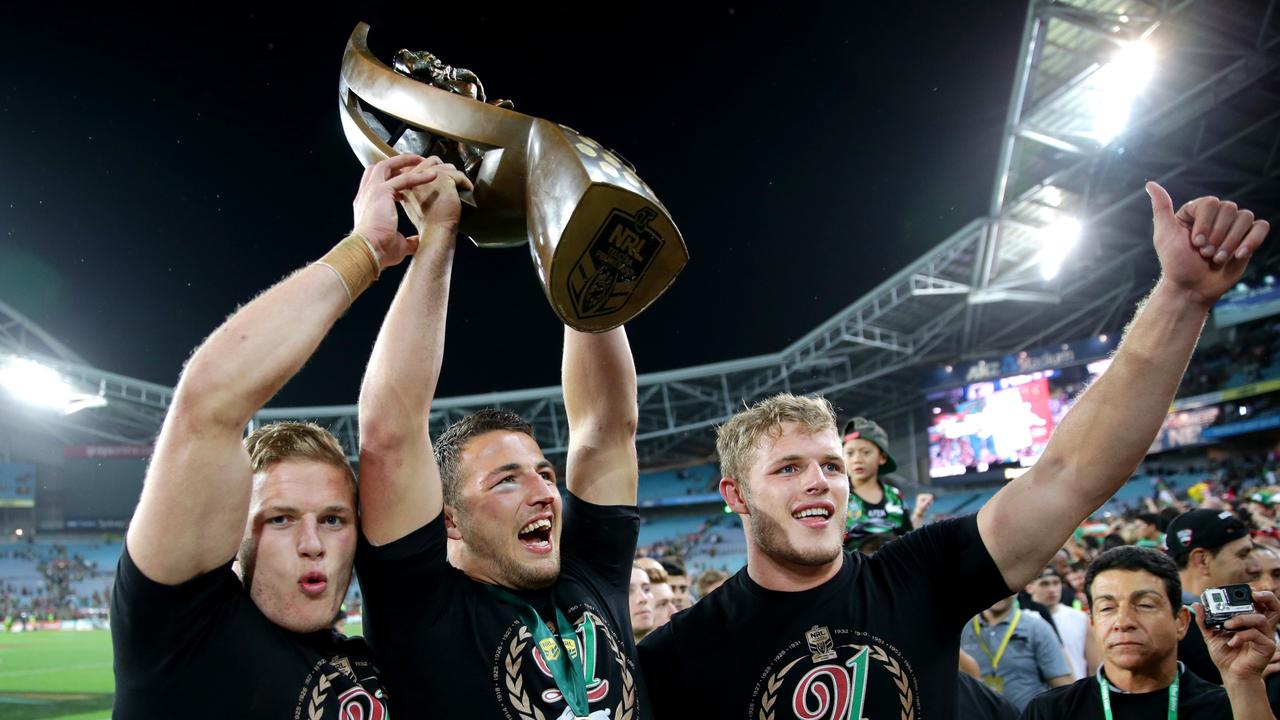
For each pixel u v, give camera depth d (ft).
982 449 102.99
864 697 7.66
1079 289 98.48
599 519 8.86
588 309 5.86
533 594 8.06
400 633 7.47
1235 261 7.06
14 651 77.15
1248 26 62.85
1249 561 13.00
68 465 131.13
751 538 8.63
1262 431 93.15
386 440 7.34
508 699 7.24
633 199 5.50
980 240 85.81
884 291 95.50
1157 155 78.48
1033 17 58.80
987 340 110.83
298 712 6.67
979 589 7.95
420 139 7.31
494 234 7.11
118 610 6.40
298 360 6.48
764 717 7.90
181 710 6.38
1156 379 7.29
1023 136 71.36
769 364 112.37
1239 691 8.48
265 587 7.02
